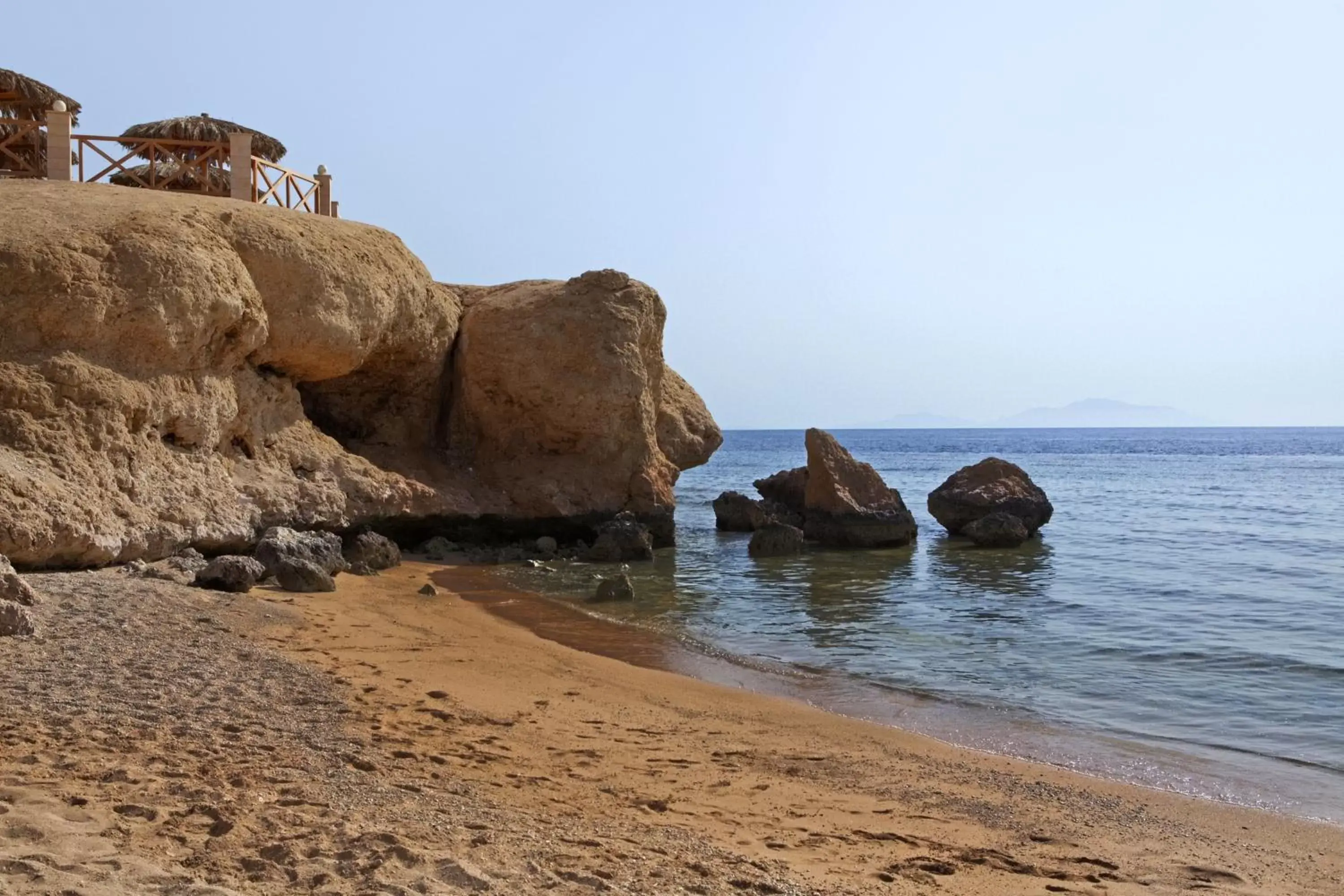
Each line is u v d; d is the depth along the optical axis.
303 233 21.83
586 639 15.54
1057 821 8.22
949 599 20.42
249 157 23.84
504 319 26.73
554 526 26.30
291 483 20.83
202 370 18.89
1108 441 189.38
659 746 9.49
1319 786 9.34
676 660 14.30
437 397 27.16
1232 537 32.75
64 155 22.58
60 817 5.36
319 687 9.87
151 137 23.97
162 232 18.39
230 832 5.43
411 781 7.12
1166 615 18.64
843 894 5.99
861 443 188.88
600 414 26.41
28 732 7.05
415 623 15.02
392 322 24.00
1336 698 12.55
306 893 4.80
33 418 15.53
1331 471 80.44
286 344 21.03
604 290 27.20
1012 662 14.62
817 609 19.12
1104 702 12.36
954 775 9.38
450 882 5.14
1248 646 15.69
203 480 18.36
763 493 36.19
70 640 10.46
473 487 25.89
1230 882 7.02
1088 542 31.23
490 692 10.95
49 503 14.32
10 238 16.77
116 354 17.20
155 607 12.82
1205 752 10.38
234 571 15.38
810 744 10.14
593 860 5.84
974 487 33.00
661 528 27.58
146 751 6.91
